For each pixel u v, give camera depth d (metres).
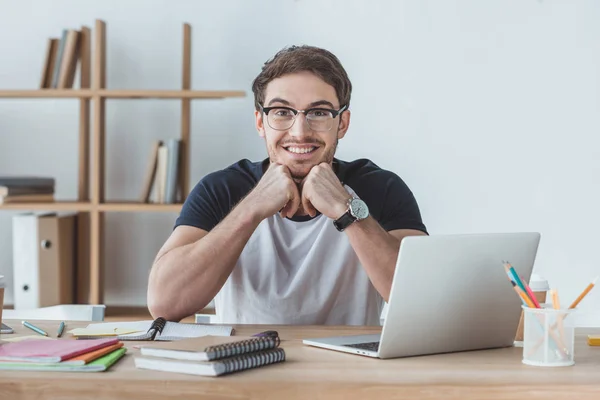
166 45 3.73
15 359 1.35
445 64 3.67
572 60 3.64
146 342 1.61
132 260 3.76
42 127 3.79
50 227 3.46
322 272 2.12
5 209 3.42
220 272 1.97
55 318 2.13
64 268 3.52
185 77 3.59
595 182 3.64
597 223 3.65
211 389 1.27
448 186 3.67
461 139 3.66
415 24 3.67
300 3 3.70
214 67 3.72
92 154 3.75
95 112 3.50
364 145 3.69
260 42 3.71
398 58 3.68
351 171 2.27
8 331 1.75
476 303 1.52
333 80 2.03
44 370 1.34
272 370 1.36
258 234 2.14
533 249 1.60
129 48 3.74
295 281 2.12
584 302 3.66
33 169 3.79
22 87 3.76
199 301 1.99
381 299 2.26
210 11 3.71
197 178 3.74
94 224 3.46
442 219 3.68
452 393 1.27
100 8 3.74
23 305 3.45
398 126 3.68
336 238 2.12
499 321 1.57
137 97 3.56
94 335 1.67
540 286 1.66
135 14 3.73
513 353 1.54
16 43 3.76
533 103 3.66
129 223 3.76
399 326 1.45
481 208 3.67
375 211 2.20
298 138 2.01
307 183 1.97
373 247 1.95
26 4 3.75
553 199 3.66
